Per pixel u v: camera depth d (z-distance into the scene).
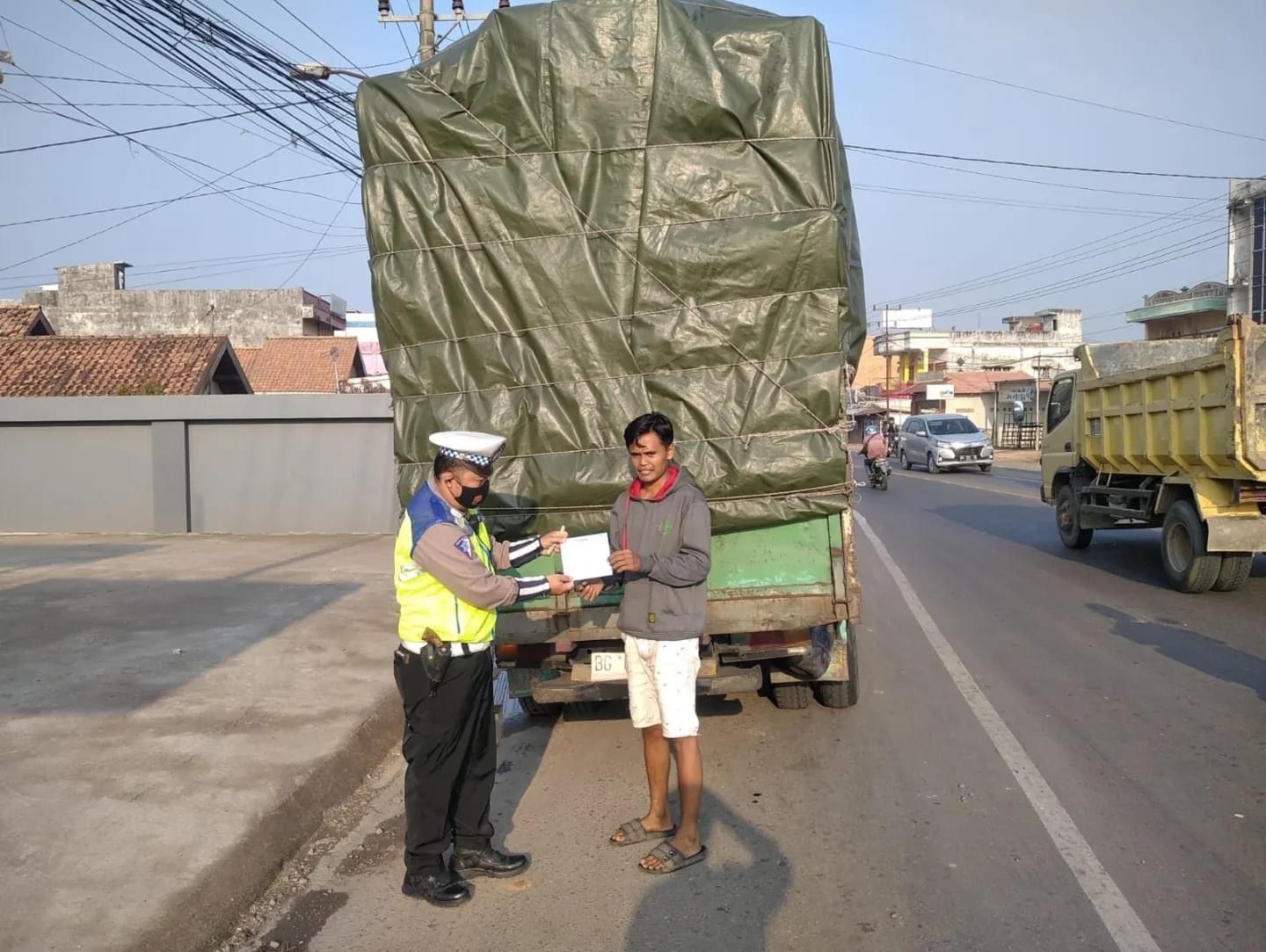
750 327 4.80
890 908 3.76
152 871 3.94
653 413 4.31
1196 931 3.51
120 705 6.29
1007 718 6.09
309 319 46.56
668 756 4.73
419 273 4.96
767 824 4.61
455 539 3.89
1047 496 14.30
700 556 4.18
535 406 4.90
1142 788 4.89
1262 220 30.05
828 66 4.84
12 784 4.88
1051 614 9.27
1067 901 3.76
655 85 4.77
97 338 24.42
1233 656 7.54
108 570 12.66
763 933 3.61
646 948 3.54
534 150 4.87
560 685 5.47
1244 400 8.65
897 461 36.53
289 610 9.66
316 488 17.77
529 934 3.69
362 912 3.94
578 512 4.91
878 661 7.65
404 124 4.94
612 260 4.84
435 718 3.96
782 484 4.83
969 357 58.88
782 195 4.78
